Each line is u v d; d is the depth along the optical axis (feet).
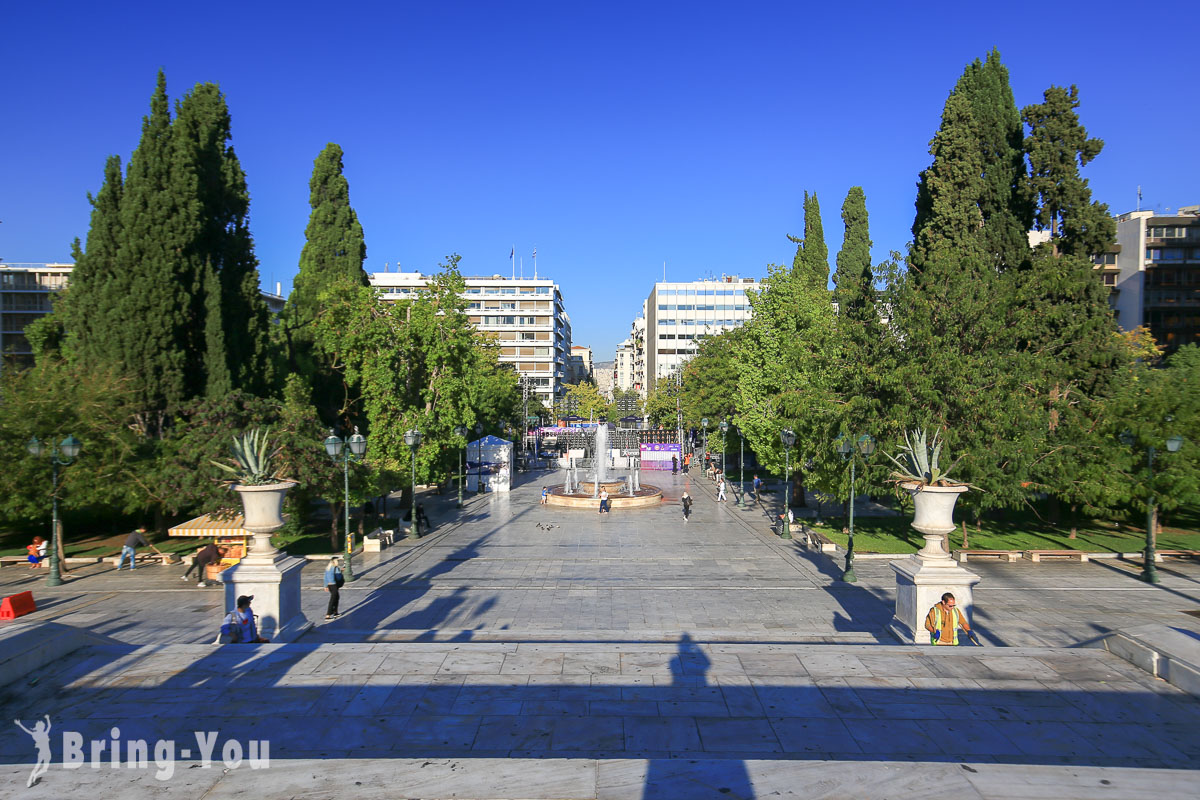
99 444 84.33
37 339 118.01
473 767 22.66
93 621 56.70
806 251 173.88
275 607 45.55
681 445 225.97
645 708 29.73
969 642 42.57
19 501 76.43
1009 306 83.71
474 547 91.04
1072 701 30.27
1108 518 95.50
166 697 30.58
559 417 368.48
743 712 29.30
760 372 116.16
